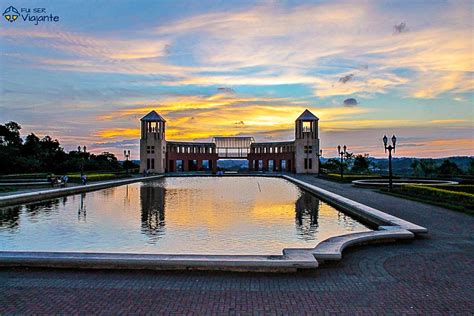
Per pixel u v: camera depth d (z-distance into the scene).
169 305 6.16
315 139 64.69
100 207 20.39
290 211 18.88
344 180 38.25
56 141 77.50
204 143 76.56
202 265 7.92
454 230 12.00
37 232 13.66
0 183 32.56
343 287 6.96
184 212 18.50
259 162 81.56
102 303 6.25
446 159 59.97
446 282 7.18
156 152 67.50
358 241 10.09
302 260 7.91
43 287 6.99
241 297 6.49
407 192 23.25
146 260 7.98
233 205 21.27
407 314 5.82
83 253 8.48
